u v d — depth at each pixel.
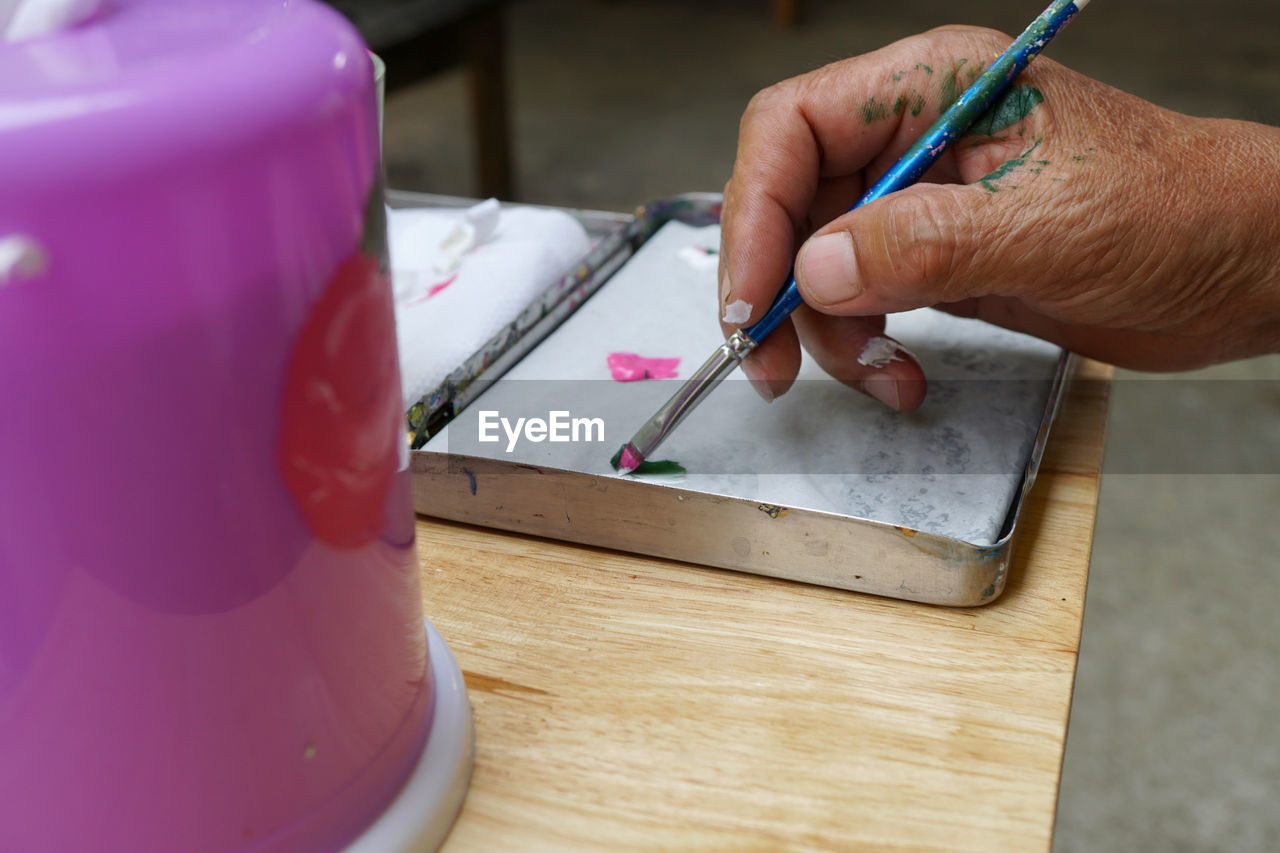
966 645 0.35
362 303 0.21
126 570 0.19
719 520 0.37
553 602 0.37
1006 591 0.37
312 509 0.21
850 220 0.38
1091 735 1.14
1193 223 0.39
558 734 0.31
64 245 0.16
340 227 0.20
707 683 0.33
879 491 0.39
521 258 0.54
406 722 0.27
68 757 0.21
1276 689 1.20
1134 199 0.39
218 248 0.18
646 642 0.35
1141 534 1.41
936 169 0.47
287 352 0.20
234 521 0.20
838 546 0.36
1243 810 1.06
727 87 2.71
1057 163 0.39
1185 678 1.21
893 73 0.45
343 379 0.21
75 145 0.16
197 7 0.21
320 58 0.20
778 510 0.36
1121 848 1.03
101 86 0.17
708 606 0.36
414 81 1.69
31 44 0.19
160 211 0.17
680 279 0.56
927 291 0.39
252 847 0.23
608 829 0.28
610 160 2.34
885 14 3.17
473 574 0.38
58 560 0.19
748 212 0.43
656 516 0.38
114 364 0.18
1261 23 3.02
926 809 0.29
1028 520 0.41
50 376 0.17
